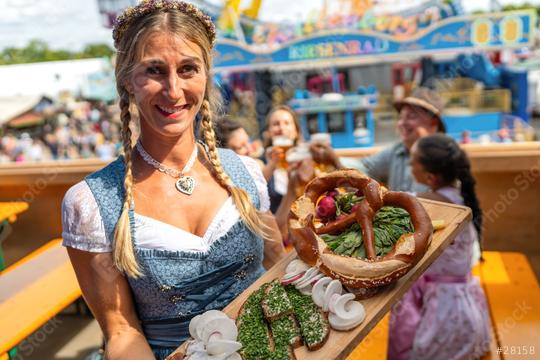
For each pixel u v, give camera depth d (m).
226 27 7.73
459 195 2.63
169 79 1.33
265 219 1.70
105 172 1.49
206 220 1.49
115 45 1.44
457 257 2.50
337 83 11.17
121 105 1.48
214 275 1.49
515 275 3.25
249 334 1.40
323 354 1.33
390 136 11.64
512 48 7.24
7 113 14.61
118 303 1.43
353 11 7.65
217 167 1.57
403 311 2.62
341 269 1.43
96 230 1.40
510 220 3.93
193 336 1.39
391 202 1.57
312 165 2.49
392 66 12.35
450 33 7.24
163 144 1.47
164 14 1.34
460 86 11.02
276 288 1.51
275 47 7.75
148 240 1.41
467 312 2.47
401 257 1.41
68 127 14.33
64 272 2.96
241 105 9.73
